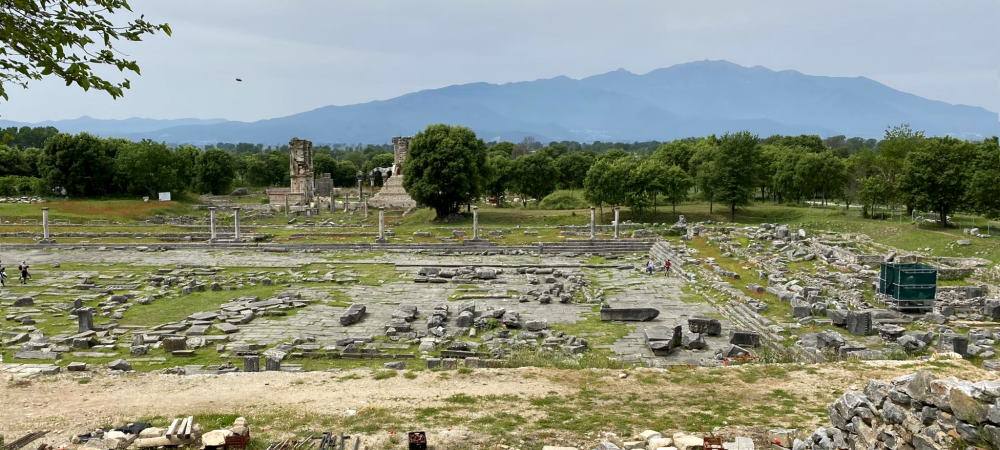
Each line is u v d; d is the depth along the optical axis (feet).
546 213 301.63
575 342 104.63
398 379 74.23
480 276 172.96
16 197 344.49
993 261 147.84
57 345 106.22
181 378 76.38
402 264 195.00
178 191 409.08
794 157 318.86
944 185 200.44
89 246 222.69
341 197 443.32
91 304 138.62
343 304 140.36
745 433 54.90
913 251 172.14
